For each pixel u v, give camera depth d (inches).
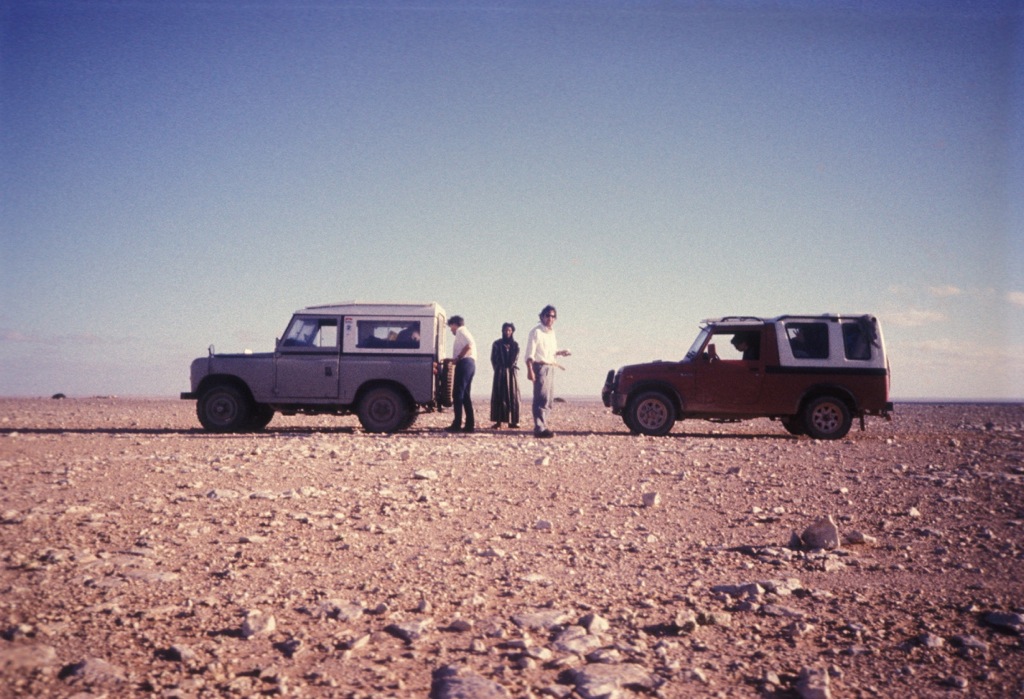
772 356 577.9
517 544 211.8
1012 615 147.4
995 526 241.9
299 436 533.6
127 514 237.1
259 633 136.1
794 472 361.7
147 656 124.3
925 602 161.0
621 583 173.9
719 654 131.0
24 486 287.9
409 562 188.9
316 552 196.9
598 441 514.6
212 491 275.4
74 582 163.3
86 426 632.4
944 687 118.1
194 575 172.9
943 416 1032.2
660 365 587.8
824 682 116.9
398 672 121.1
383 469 354.0
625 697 112.3
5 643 128.1
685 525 241.1
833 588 171.2
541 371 536.4
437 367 584.7
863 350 575.8
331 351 579.2
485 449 447.5
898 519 253.1
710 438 571.8
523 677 119.6
